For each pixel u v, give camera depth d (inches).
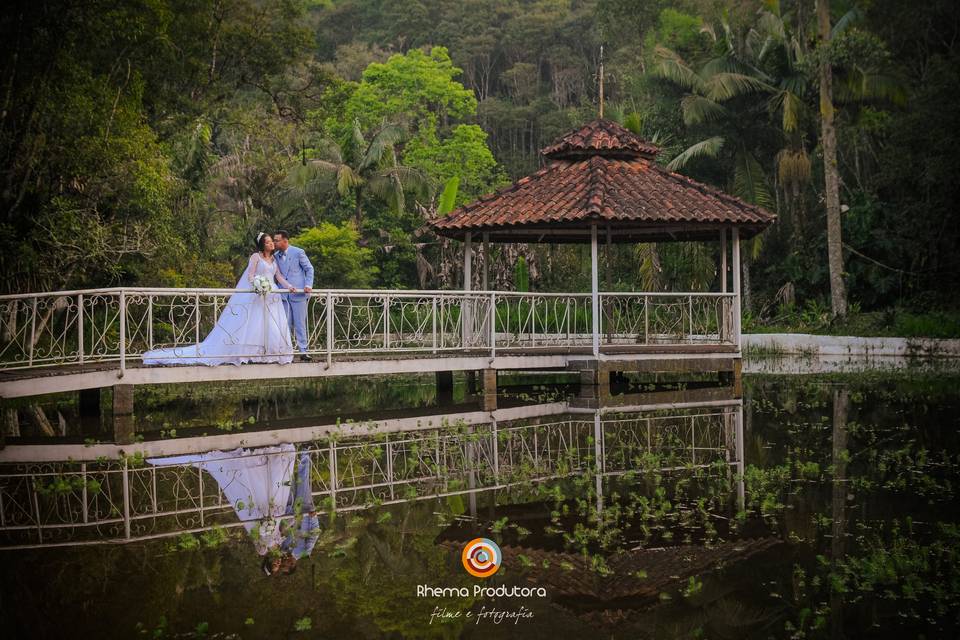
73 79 559.8
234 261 1139.3
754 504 273.7
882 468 328.8
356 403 550.0
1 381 383.9
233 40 798.5
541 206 542.6
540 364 529.3
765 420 455.8
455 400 562.3
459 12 2432.3
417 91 1627.7
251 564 215.0
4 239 543.2
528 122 2215.8
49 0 533.0
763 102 1102.4
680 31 1365.7
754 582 203.2
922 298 1010.7
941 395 558.3
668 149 1190.3
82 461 346.0
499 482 307.7
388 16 2463.1
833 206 984.3
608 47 1878.7
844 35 982.4
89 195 633.6
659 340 641.0
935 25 1101.1
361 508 269.7
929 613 184.5
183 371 430.0
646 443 386.9
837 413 481.1
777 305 1160.2
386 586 199.6
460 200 1524.4
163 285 740.0
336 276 1169.4
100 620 179.0
